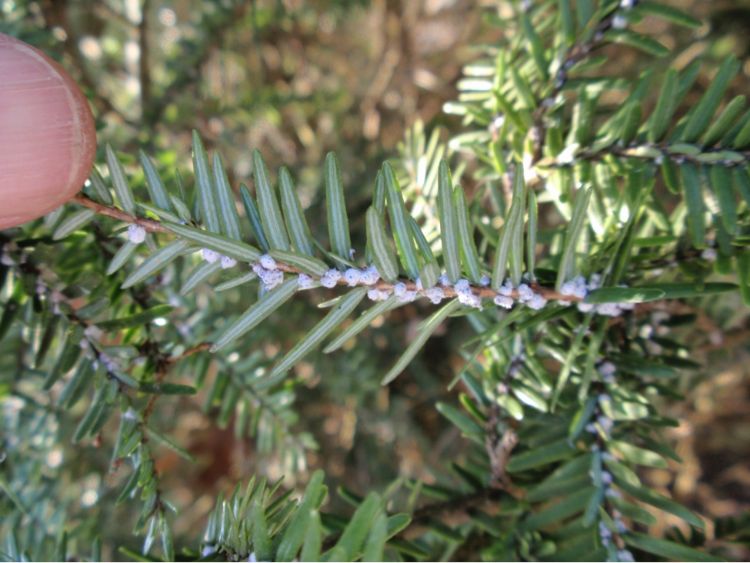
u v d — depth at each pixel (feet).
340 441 0.56
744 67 0.53
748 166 0.24
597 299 0.22
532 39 0.29
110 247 0.30
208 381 0.55
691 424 0.57
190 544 0.51
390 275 0.21
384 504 0.21
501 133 0.28
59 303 0.26
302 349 0.21
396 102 0.66
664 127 0.25
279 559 0.18
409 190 0.33
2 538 0.35
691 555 0.24
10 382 0.33
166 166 0.38
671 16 0.27
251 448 0.57
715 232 0.26
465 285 0.21
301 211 0.21
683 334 0.39
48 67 0.21
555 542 0.27
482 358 0.43
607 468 0.26
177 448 0.26
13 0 0.41
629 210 0.25
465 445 0.53
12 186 0.21
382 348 0.53
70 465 0.43
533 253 0.22
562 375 0.24
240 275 0.21
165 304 0.30
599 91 0.28
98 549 0.27
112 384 0.26
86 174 0.22
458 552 0.30
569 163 0.27
